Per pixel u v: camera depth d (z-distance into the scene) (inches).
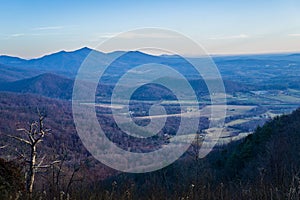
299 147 916.6
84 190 671.8
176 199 606.9
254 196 568.1
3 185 598.9
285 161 859.4
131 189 653.3
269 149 1004.6
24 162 685.3
